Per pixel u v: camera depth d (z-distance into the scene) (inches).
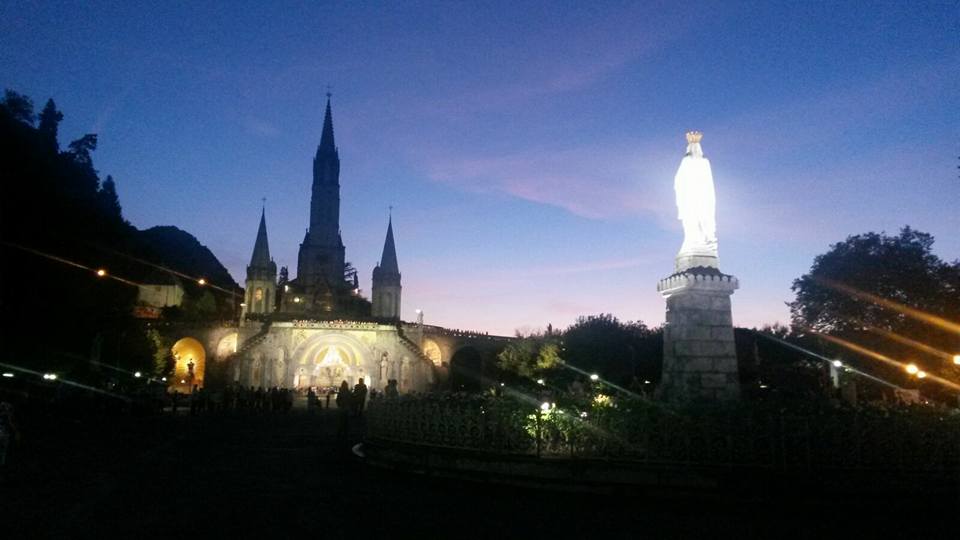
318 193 4461.1
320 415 1483.8
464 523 379.6
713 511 408.8
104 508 418.0
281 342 3083.2
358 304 4426.7
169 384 2876.5
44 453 694.5
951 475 423.2
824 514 401.7
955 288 1434.5
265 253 3848.4
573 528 367.9
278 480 529.7
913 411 459.5
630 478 450.9
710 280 594.9
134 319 2413.9
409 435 581.6
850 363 1508.4
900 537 351.6
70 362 1823.3
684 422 452.4
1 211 1672.0
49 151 2058.3
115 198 3083.2
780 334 1827.0
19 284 1686.8
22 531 354.9
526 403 514.9
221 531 361.4
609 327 2420.0
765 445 440.8
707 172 641.0
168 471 581.6
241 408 1695.4
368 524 377.7
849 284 1544.0
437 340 3474.4
